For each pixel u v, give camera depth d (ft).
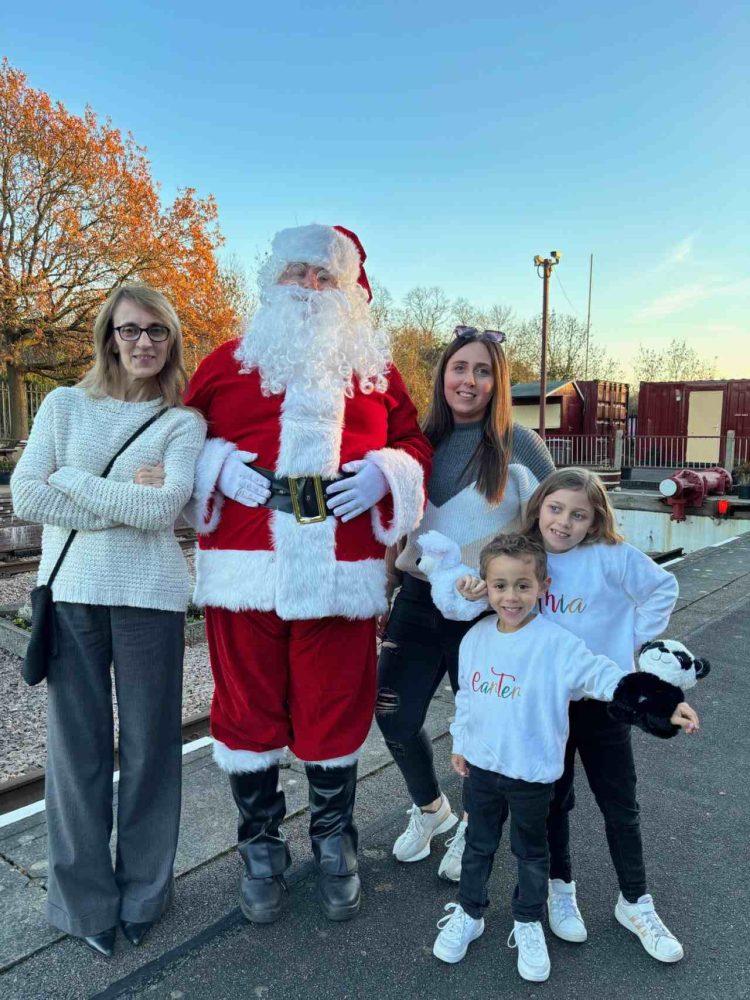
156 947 6.99
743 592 22.76
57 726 6.91
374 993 6.50
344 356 7.61
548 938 7.30
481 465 8.14
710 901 7.88
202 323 76.89
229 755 7.55
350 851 7.81
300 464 7.22
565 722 6.84
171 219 75.31
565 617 7.27
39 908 7.42
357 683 7.72
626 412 96.43
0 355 69.15
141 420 7.13
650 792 10.41
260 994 6.45
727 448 55.11
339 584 7.30
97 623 6.91
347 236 8.55
